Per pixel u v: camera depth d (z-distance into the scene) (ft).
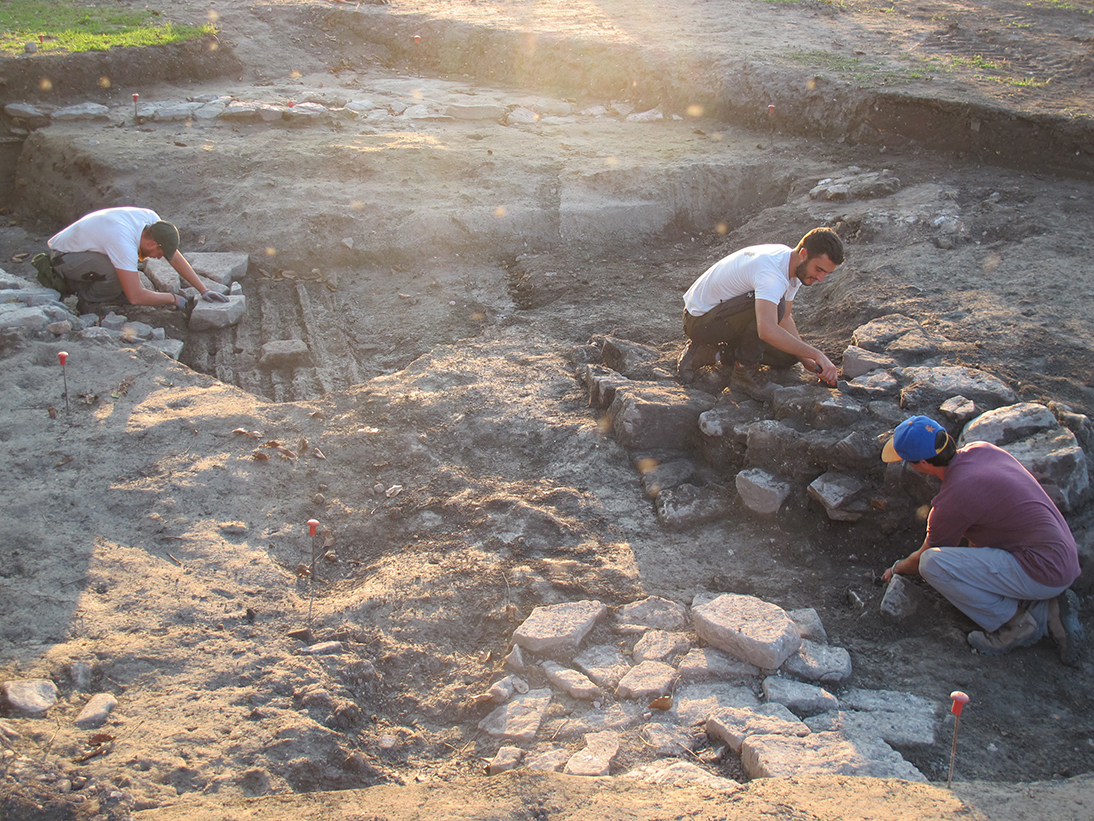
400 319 23.59
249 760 9.82
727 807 8.84
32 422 16.67
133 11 42.39
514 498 15.34
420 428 17.56
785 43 38.17
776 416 15.81
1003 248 22.18
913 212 24.31
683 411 16.55
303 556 14.32
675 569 14.01
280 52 40.83
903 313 18.84
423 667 11.98
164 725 10.20
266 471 16.08
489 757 10.57
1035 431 13.94
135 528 14.26
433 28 42.34
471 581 13.50
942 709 11.25
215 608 12.57
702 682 11.59
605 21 42.80
